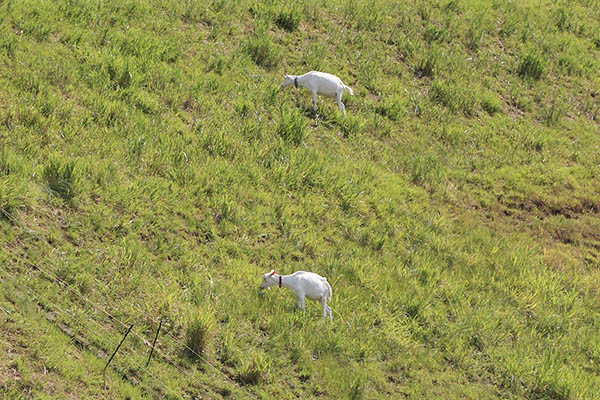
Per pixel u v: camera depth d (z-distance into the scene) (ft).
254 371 105.40
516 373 123.13
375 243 147.02
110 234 121.70
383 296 132.26
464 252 153.79
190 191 138.51
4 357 90.12
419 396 113.29
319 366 111.86
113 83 160.76
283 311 119.96
